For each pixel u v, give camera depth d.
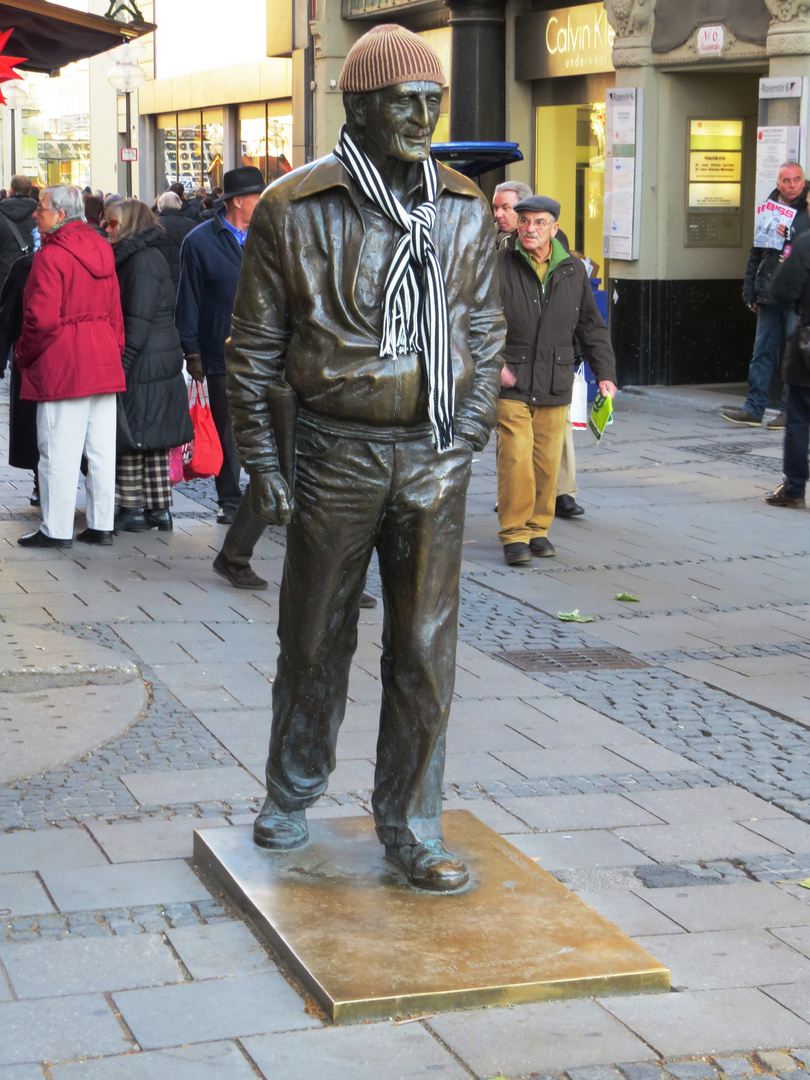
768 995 3.59
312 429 3.79
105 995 3.47
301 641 3.98
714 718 5.82
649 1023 3.42
